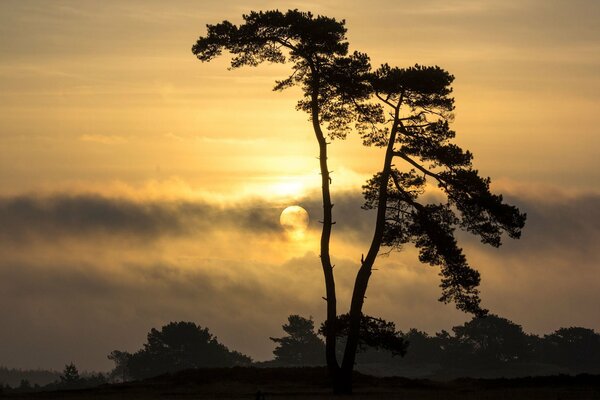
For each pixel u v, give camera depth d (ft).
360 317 354.54
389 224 370.12
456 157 362.74
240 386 383.45
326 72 366.63
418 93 361.71
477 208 362.74
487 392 347.36
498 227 365.40
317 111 366.43
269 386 383.24
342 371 351.25
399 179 370.32
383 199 363.97
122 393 368.48
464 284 368.68
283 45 368.27
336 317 356.38
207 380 399.65
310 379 402.31
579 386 365.40
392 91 360.48
